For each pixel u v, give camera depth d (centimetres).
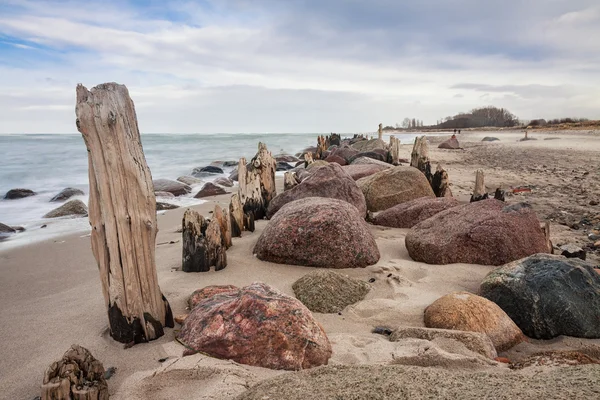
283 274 517
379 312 411
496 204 623
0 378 301
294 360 296
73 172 1827
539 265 413
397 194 908
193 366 290
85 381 256
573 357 285
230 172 2061
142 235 343
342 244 539
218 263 529
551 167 1722
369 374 238
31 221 952
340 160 1669
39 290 500
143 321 343
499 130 7431
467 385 214
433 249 550
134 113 344
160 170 2158
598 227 755
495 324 361
